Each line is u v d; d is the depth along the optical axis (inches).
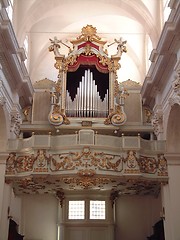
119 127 652.7
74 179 572.4
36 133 692.7
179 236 546.9
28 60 791.1
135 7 679.7
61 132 660.7
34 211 719.1
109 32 797.9
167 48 544.4
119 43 695.7
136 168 567.8
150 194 709.9
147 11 665.6
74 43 693.9
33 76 805.2
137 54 805.2
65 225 701.9
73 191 699.4
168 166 585.3
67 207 710.5
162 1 664.4
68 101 660.7
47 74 812.6
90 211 710.5
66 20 771.4
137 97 721.0
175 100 542.0
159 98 647.1
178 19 484.1
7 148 588.1
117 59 683.4
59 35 808.9
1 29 504.1
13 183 611.8
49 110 705.0
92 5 720.3
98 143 573.9
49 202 725.9
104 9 730.8
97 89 673.6
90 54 685.3
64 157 568.4
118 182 600.4
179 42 517.7
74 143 571.8
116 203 726.5
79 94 662.5
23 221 711.1
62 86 665.0
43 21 767.1
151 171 582.2
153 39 666.2
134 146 576.1
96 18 768.9
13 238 636.7
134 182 577.9
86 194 707.4
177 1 477.1
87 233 701.3
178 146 593.6
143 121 710.5
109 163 567.5
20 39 658.2
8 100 609.6
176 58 547.2
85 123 643.5
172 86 552.7
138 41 805.2
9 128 611.2
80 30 800.3
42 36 801.6
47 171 561.3
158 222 652.7
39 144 571.8
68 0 698.8
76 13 748.6
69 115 652.7
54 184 624.4
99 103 658.2
